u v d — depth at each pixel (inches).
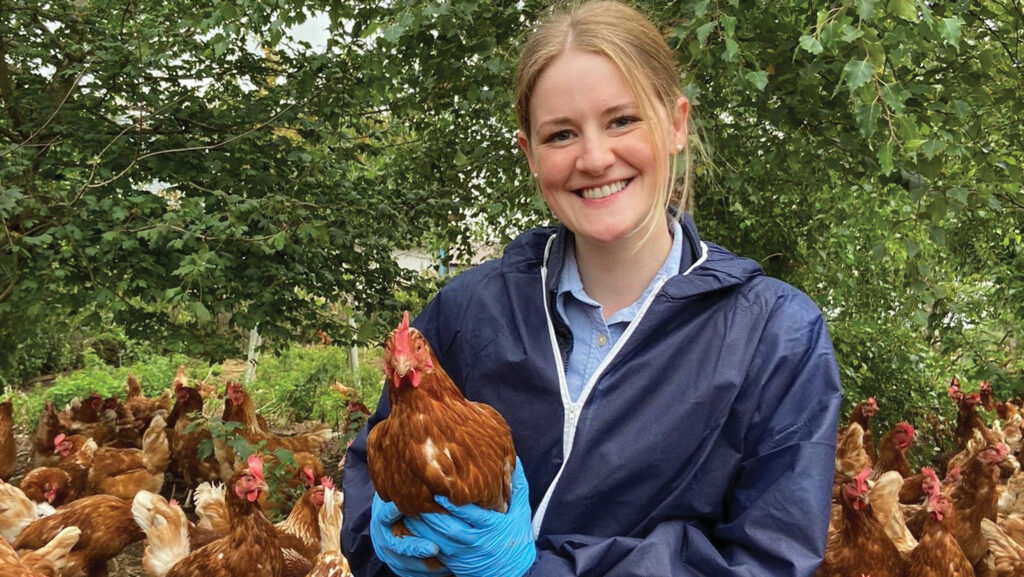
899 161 129.2
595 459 50.8
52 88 221.5
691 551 47.7
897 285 238.8
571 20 55.1
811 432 48.1
